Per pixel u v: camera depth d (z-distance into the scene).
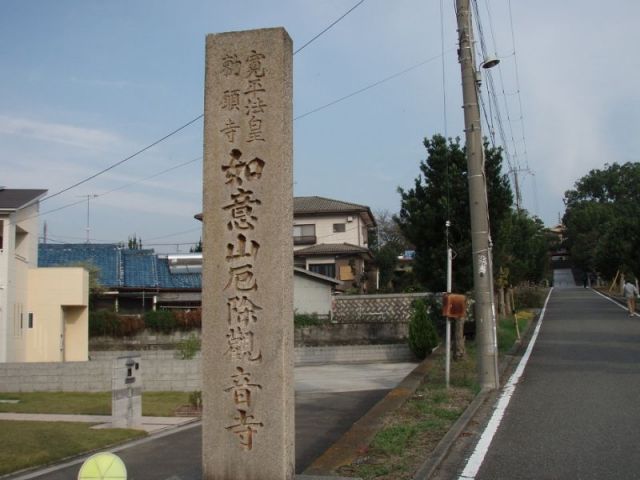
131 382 10.56
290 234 5.89
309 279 31.45
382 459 7.00
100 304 32.25
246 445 5.55
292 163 6.01
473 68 13.04
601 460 6.82
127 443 9.30
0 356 19.53
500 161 17.02
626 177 81.12
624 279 50.19
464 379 12.65
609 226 55.78
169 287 33.16
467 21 13.12
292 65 6.14
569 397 10.55
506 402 10.43
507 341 19.20
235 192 5.82
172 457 8.27
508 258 22.80
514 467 6.74
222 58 6.01
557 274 90.19
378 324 27.41
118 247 36.84
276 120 5.80
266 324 5.62
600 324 25.00
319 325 27.66
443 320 21.75
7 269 19.94
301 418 10.99
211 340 5.73
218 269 5.79
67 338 23.42
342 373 18.73
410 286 35.88
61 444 8.95
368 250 42.81
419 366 14.85
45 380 15.07
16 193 21.64
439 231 16.91
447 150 16.92
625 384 11.45
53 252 35.59
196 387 14.76
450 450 7.53
